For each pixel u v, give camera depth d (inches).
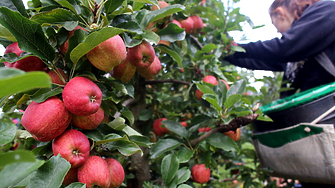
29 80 12.3
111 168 37.0
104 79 40.4
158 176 76.2
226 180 93.4
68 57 34.6
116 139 34.9
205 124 59.6
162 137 73.2
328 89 61.1
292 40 71.4
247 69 107.5
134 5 44.8
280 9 90.0
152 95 82.1
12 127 25.5
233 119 56.7
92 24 37.3
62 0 34.3
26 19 29.0
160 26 62.3
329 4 71.3
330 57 70.1
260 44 79.7
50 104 30.7
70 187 28.6
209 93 55.2
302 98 63.3
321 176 59.4
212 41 88.4
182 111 93.3
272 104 76.2
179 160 52.3
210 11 76.6
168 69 84.6
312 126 59.2
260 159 82.1
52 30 35.0
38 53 31.6
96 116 35.6
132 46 39.7
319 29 68.4
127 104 66.2
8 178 19.9
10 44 36.4
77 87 30.8
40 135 30.2
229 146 54.4
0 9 27.4
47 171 28.5
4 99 32.3
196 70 73.9
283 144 67.7
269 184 95.6
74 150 32.0
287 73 92.1
